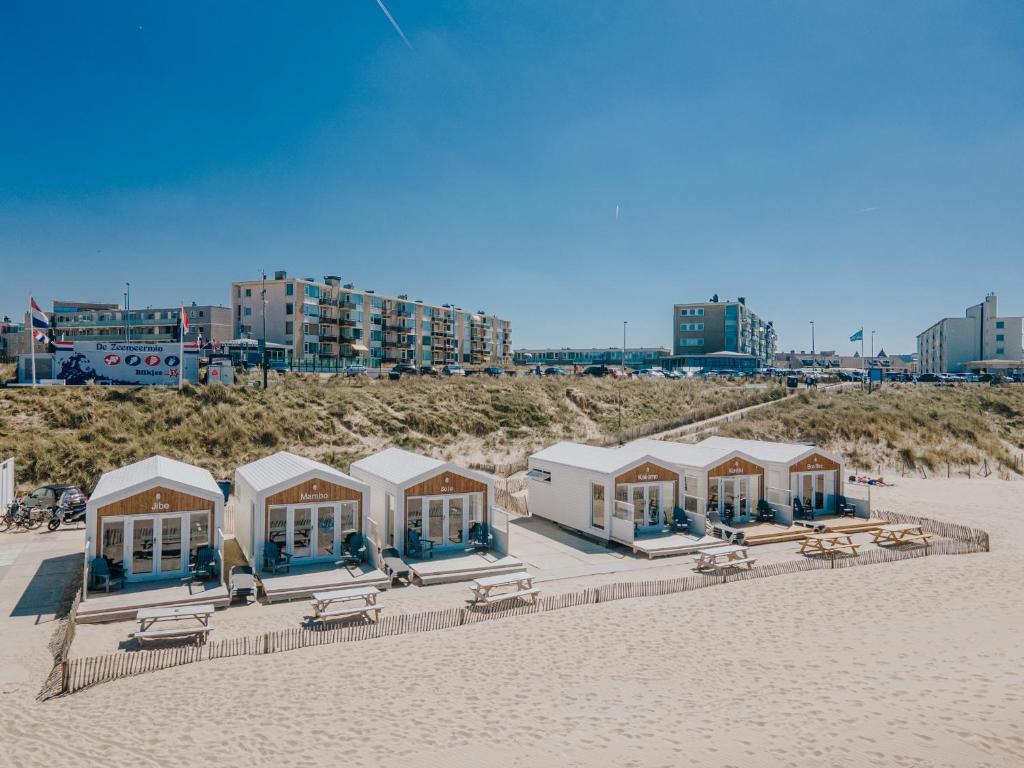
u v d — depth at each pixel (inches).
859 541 949.8
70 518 989.8
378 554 765.3
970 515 1142.3
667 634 589.9
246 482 829.2
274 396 1792.6
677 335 5349.4
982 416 2116.1
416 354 4394.7
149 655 519.2
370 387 2089.1
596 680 483.8
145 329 3912.4
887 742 375.2
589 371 3122.5
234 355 2581.2
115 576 682.2
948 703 425.7
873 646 552.1
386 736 388.8
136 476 749.3
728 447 1151.0
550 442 1882.4
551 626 612.7
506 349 5841.5
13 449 1264.8
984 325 4594.0
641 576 782.5
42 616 618.8
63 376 1728.6
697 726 402.0
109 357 1755.7
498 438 1866.4
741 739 383.6
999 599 685.9
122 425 1461.6
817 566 815.7
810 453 1082.1
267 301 3430.1
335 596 632.4
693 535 937.5
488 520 878.4
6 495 1041.5
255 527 746.8
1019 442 1920.5
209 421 1560.0
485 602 679.7
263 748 372.2
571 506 1005.8
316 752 368.2
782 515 1016.2
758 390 2659.9
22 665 507.8
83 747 370.0
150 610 587.2
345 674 494.9
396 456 987.9
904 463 1653.5
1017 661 506.6
